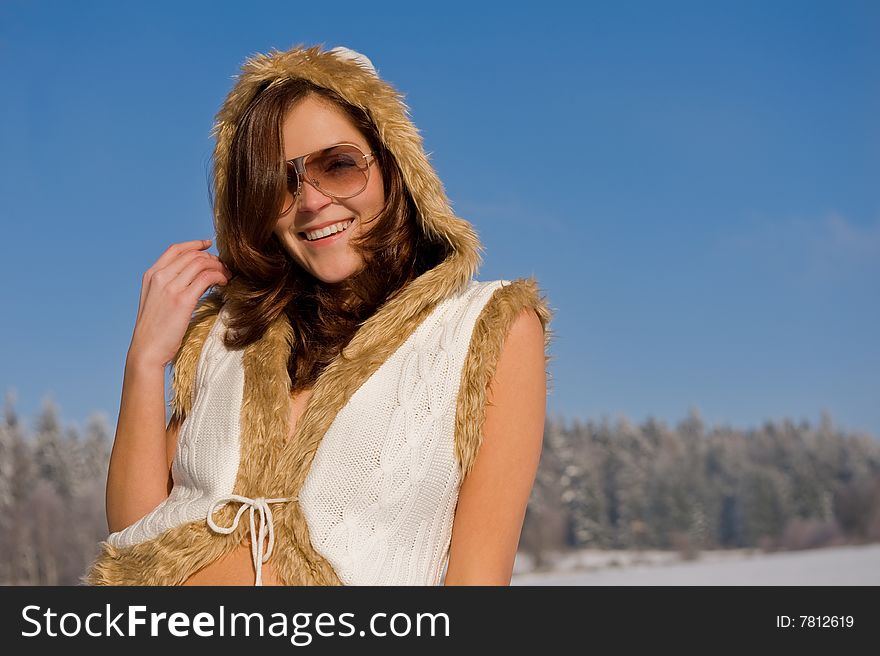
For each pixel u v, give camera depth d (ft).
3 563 130.31
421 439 5.75
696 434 184.55
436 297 6.12
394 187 6.44
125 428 6.61
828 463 180.04
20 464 135.23
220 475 6.06
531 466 5.86
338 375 6.00
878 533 172.35
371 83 6.39
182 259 6.83
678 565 155.94
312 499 5.68
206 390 6.56
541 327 6.22
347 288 6.62
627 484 178.09
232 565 5.81
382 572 5.60
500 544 5.66
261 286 6.77
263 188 6.34
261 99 6.43
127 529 6.30
